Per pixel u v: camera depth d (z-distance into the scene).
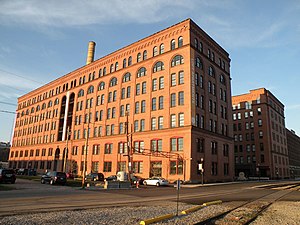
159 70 48.22
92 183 36.41
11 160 91.50
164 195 21.53
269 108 79.94
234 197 20.17
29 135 84.81
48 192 21.66
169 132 43.31
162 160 43.25
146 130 47.22
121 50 57.28
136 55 53.59
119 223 9.07
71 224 8.63
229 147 50.62
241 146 80.62
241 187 32.84
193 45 45.59
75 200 16.30
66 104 70.38
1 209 11.69
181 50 45.34
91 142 59.00
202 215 11.26
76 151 63.00
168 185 36.75
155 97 47.62
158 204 15.15
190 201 17.14
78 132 64.38
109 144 54.44
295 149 107.81
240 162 79.94
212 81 49.50
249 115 80.75
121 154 51.16
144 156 46.19
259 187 33.03
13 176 31.41
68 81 72.25
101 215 10.52
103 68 61.28
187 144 40.41
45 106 80.00
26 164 82.31
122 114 53.38
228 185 37.41
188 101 42.22
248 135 79.75
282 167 83.12
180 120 42.81
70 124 69.25
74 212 11.09
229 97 54.72
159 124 45.75
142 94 50.16
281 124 89.62
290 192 25.86
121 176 39.19
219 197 20.08
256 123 78.75
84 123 62.97
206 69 48.19
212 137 45.72
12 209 11.77
